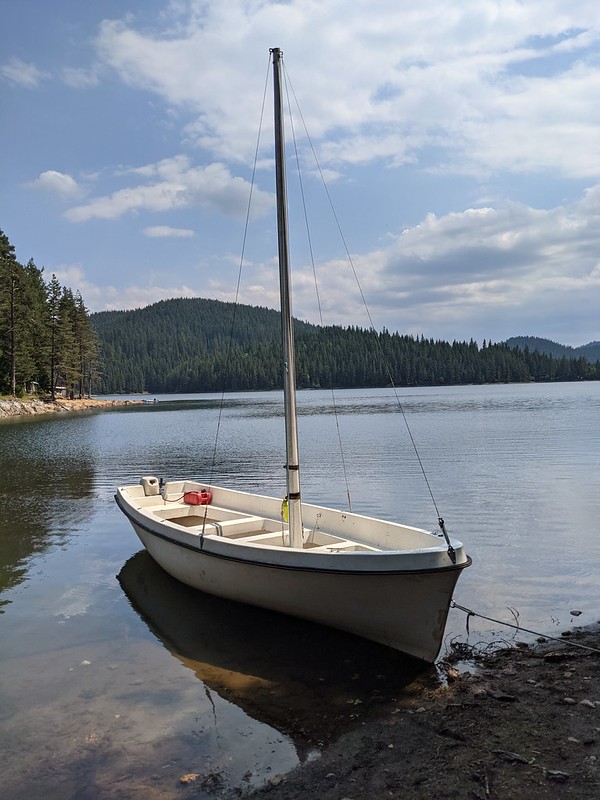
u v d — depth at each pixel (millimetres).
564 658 7262
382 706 6301
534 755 5145
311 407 83750
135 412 80375
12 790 5047
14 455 32188
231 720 6105
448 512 15883
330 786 4941
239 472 25078
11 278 72938
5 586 10641
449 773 4969
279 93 8375
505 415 53906
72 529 15133
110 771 5289
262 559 8086
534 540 12820
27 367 75938
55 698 6625
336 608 7828
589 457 25406
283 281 8516
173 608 9406
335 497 18672
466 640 8008
